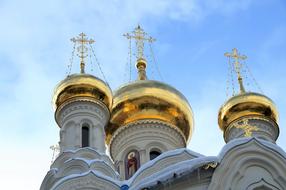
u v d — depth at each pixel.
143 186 21.86
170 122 32.50
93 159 27.70
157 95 32.44
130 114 32.41
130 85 32.97
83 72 32.41
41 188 27.31
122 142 32.28
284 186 21.81
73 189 23.92
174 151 25.31
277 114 33.12
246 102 32.81
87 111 30.55
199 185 21.72
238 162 21.84
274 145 22.41
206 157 22.06
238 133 32.53
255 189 21.59
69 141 29.64
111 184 24.19
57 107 31.09
